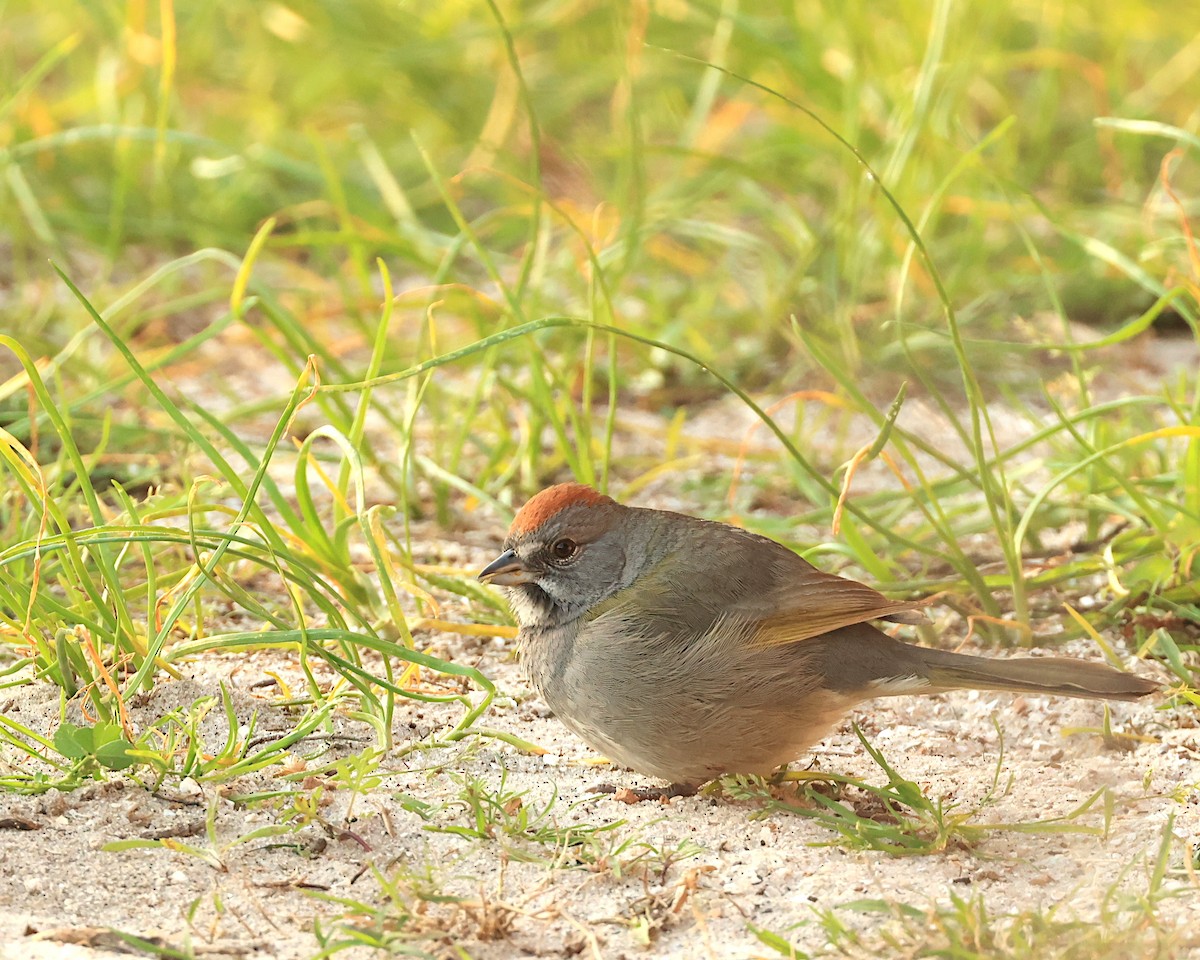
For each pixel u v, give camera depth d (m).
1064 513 11.54
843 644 7.95
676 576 8.05
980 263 15.42
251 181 17.08
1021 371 14.21
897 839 7.25
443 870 7.05
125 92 17.72
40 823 7.32
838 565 11.05
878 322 14.49
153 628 8.55
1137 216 15.58
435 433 12.34
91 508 8.88
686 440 13.15
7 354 14.09
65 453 11.23
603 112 19.17
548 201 11.59
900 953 6.07
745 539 8.34
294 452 12.56
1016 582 9.75
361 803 7.68
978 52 16.94
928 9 16.89
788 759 8.12
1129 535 10.54
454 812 7.63
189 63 19.06
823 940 6.41
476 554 11.20
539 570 8.27
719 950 6.37
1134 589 9.98
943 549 11.20
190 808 7.54
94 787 7.61
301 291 15.28
